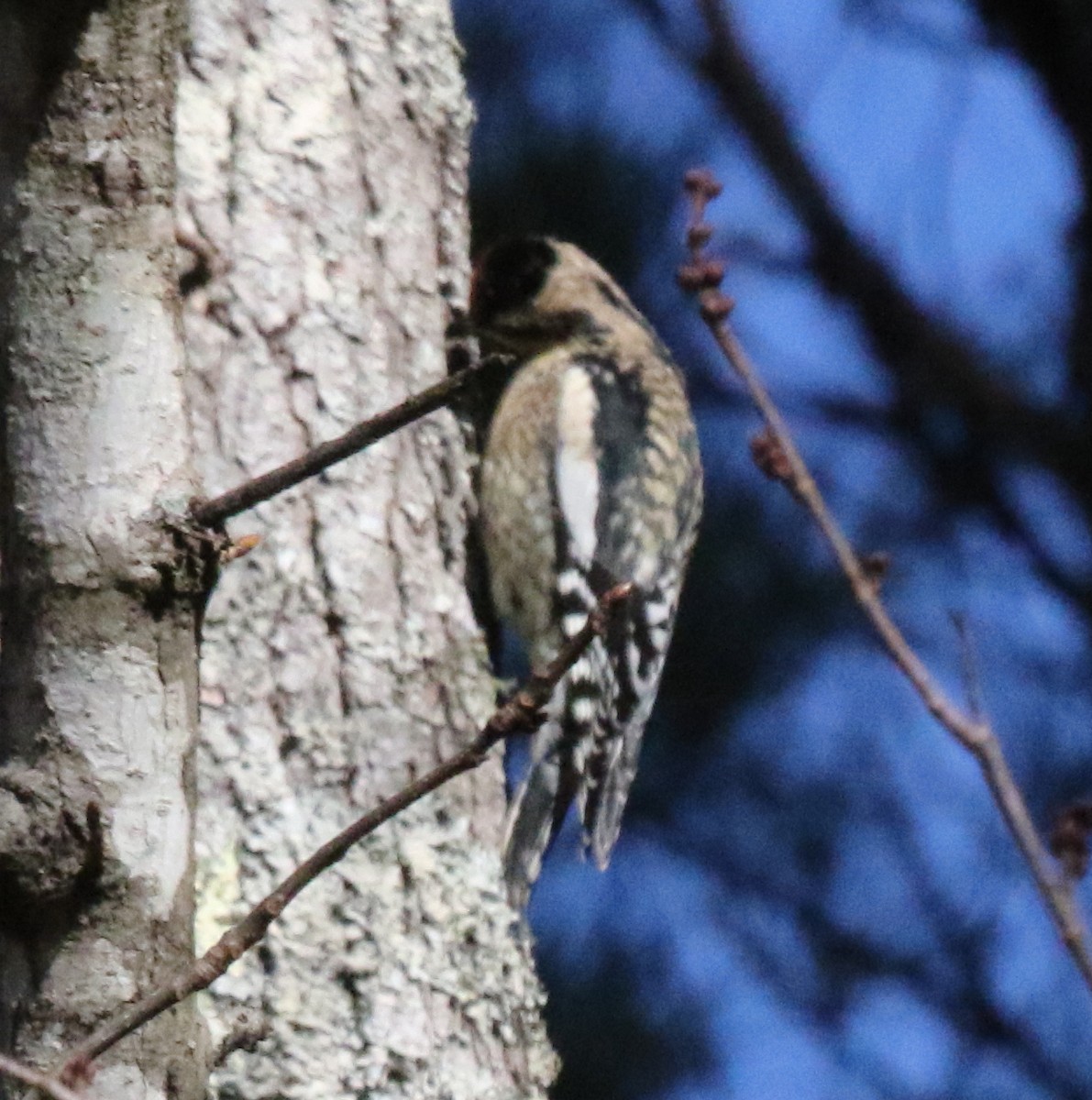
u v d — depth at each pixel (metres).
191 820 5.30
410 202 8.65
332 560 7.89
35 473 5.30
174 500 5.32
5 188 5.37
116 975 5.14
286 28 8.39
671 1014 13.64
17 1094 5.06
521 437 10.88
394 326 8.41
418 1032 7.52
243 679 7.58
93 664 5.24
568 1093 13.40
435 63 8.95
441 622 8.15
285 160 8.24
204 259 7.95
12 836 5.10
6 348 5.35
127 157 5.37
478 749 5.18
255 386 7.93
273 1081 7.23
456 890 7.80
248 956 7.31
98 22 5.33
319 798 7.59
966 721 6.08
